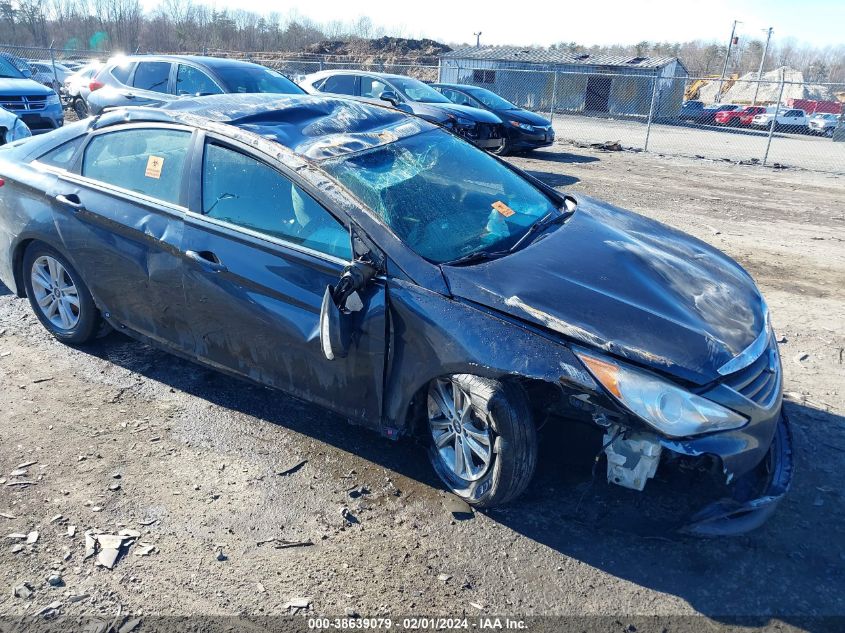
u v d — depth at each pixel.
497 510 3.03
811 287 6.11
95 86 10.22
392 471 3.28
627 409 2.58
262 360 3.43
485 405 2.77
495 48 45.34
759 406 2.72
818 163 16.08
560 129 24.50
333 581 2.63
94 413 3.69
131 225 3.69
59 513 2.94
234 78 9.33
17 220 4.23
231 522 2.93
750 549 2.83
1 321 4.82
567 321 2.74
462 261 3.09
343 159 3.41
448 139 4.09
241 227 3.38
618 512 3.01
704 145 20.78
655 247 3.54
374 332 3.01
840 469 3.35
